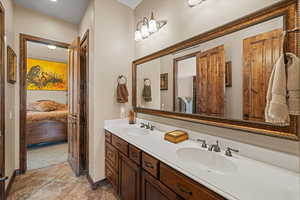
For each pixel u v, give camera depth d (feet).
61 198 5.50
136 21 7.08
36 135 10.80
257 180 2.34
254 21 3.00
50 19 8.05
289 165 2.60
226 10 3.50
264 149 2.91
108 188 6.15
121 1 6.76
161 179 3.30
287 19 2.59
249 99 3.13
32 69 13.62
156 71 5.79
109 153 5.93
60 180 6.73
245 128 3.15
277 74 2.35
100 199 5.45
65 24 8.61
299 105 2.22
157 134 5.17
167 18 5.24
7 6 5.64
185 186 2.69
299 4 2.50
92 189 6.08
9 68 5.73
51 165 8.21
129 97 7.23
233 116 3.40
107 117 6.50
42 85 14.15
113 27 6.60
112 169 5.66
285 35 2.38
